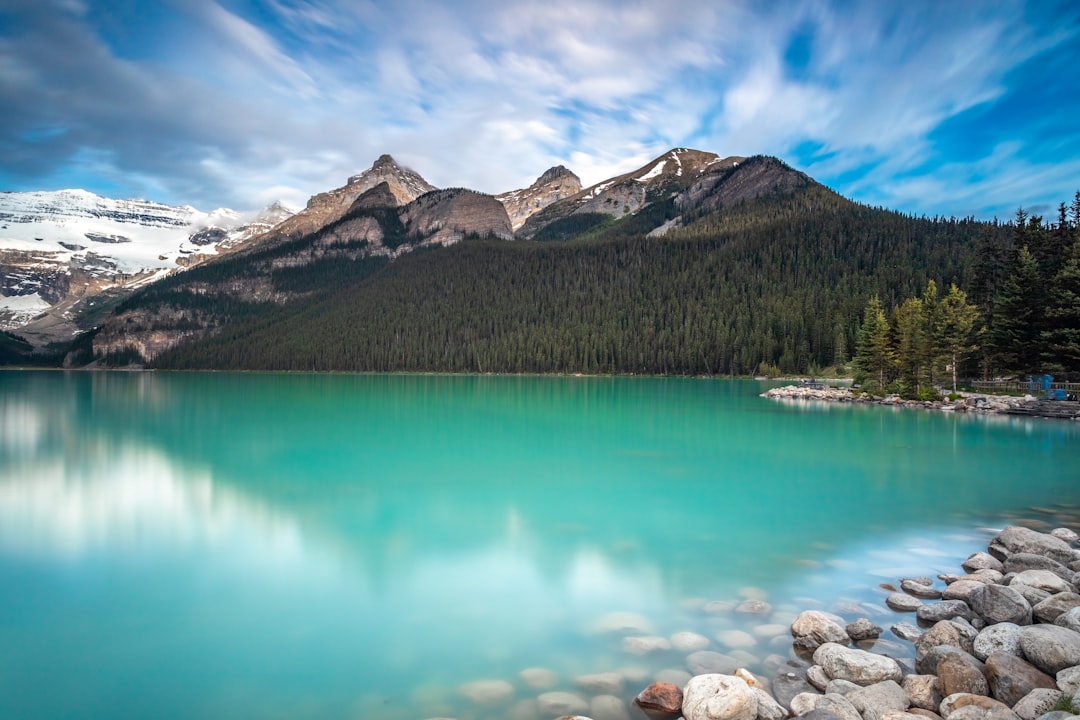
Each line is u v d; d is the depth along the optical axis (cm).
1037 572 1068
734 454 2778
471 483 2161
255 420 4294
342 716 744
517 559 1344
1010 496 1944
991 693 728
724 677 720
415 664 872
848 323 11175
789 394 6544
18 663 890
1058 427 3703
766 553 1373
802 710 700
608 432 3612
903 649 878
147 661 895
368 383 10369
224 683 831
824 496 1956
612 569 1274
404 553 1389
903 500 1895
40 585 1203
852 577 1214
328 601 1112
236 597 1136
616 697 759
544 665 855
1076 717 592
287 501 1903
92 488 2097
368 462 2597
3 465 2534
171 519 1692
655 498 1936
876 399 5566
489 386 9156
